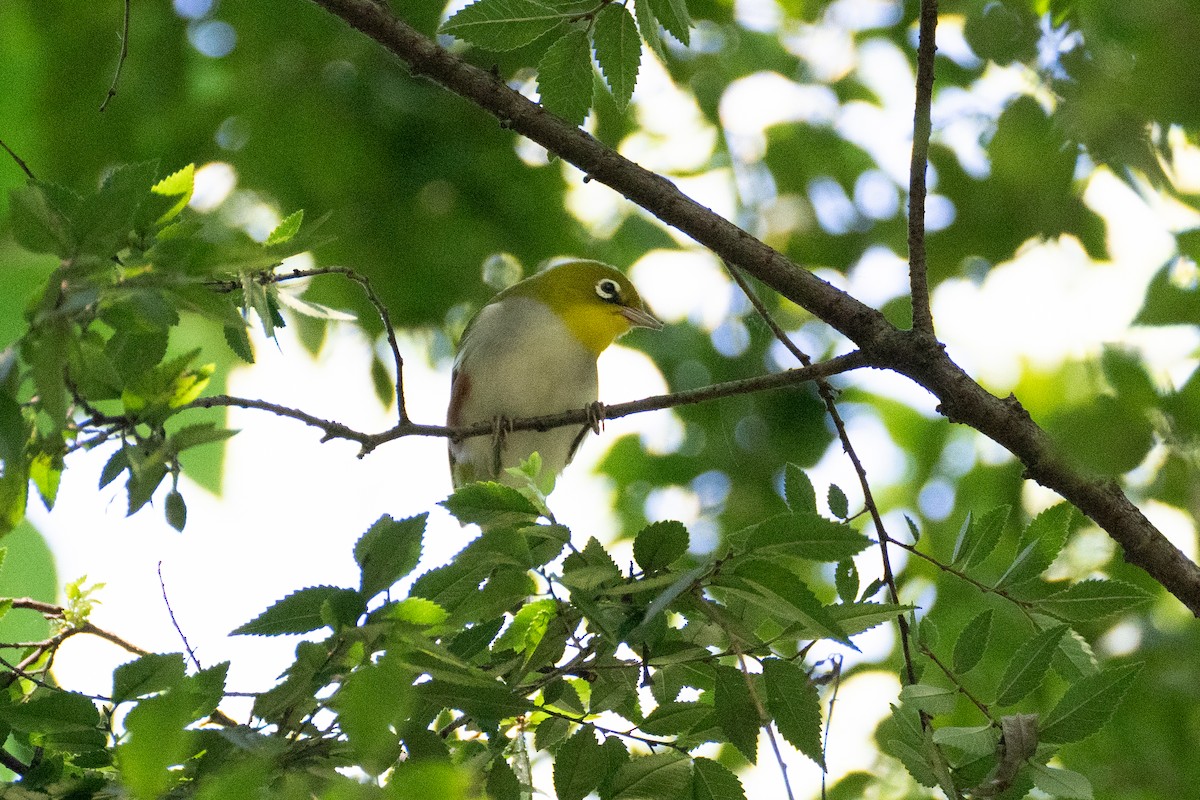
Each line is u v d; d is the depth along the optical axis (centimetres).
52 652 726
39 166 1454
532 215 1583
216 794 432
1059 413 559
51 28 1478
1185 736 1266
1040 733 598
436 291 1545
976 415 707
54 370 467
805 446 1627
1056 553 671
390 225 1527
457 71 766
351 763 511
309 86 1525
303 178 1514
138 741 440
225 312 507
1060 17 775
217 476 1200
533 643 598
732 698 584
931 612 1346
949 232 1134
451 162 1541
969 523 689
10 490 509
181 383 534
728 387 816
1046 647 614
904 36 1625
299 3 1528
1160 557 666
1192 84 523
